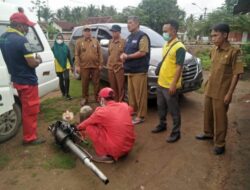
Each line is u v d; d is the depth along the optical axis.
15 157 4.18
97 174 3.49
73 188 3.47
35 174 3.75
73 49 9.06
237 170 3.85
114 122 3.95
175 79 4.27
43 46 5.48
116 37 5.78
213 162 4.06
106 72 7.34
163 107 4.82
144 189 3.47
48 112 6.09
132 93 5.48
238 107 6.67
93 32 8.32
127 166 3.96
